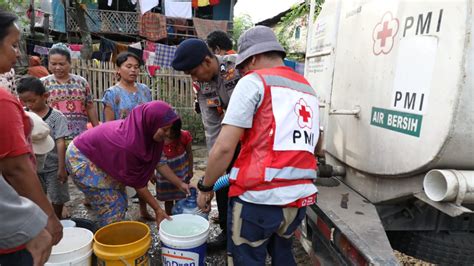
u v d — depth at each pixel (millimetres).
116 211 2496
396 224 2100
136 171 2311
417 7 1680
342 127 2428
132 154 2244
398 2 1820
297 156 1666
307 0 7812
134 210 3939
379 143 1972
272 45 1788
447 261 2043
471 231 2109
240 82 1674
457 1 1451
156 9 12641
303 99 1735
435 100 1554
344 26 2418
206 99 2705
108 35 12609
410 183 1809
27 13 10500
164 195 3168
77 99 3609
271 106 1639
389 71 1882
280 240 1903
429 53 1591
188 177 3260
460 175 1465
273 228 1688
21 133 1413
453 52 1469
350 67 2314
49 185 3121
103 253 1942
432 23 1579
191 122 7996
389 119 1878
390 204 2092
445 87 1502
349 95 2322
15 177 1425
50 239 1311
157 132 2244
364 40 2145
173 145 3037
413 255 2145
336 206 2023
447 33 1497
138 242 2010
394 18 1850
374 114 2023
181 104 8133
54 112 3000
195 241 2033
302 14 8711
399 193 1881
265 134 1637
